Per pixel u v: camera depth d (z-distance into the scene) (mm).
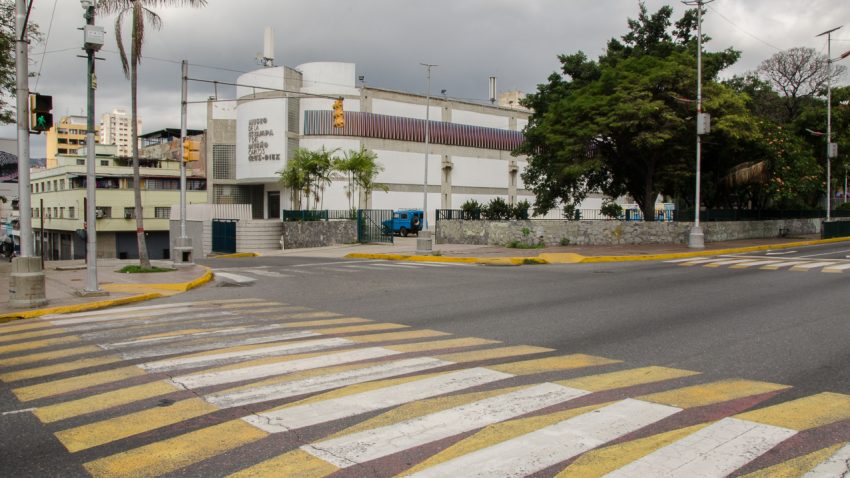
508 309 11336
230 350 7762
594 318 10250
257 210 60094
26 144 12148
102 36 13492
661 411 5242
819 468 4082
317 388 5988
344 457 4301
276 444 4562
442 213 33500
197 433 4809
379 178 57875
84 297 12945
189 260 20891
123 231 56469
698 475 3977
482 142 66562
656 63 30078
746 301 11984
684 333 8867
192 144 21438
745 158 34188
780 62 49031
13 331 9531
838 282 14922
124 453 4445
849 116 43750
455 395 5727
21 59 12164
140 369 6832
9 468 4227
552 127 31625
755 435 4672
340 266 22266
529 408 5332
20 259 11742
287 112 54219
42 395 5898
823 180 42469
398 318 10422
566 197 38500
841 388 5969
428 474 4008
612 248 27953
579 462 4176
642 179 34688
